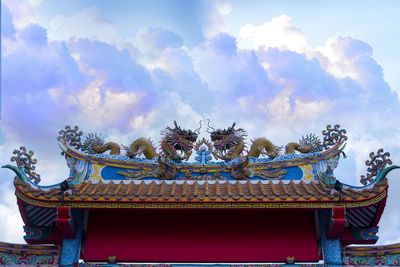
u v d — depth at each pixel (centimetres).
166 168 1314
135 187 1227
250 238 1205
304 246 1195
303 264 1168
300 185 1241
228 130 1433
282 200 1098
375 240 1245
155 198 1093
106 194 1102
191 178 1310
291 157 1345
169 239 1205
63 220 1105
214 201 1096
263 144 1408
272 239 1204
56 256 1173
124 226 1227
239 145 1406
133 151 1373
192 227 1222
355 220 1302
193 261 1178
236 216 1236
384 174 1123
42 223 1312
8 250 1131
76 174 1192
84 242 1251
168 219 1234
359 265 1168
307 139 1394
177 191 1193
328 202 1099
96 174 1305
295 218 1236
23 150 1184
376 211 1195
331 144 1340
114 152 1376
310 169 1314
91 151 1348
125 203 1101
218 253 1182
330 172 1178
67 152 1308
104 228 1223
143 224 1228
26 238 1230
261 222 1229
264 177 1305
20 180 1121
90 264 1170
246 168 1330
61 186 1088
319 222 1227
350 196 1091
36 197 1096
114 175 1314
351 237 1255
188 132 1415
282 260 1176
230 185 1243
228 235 1209
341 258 1178
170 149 1385
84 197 1097
